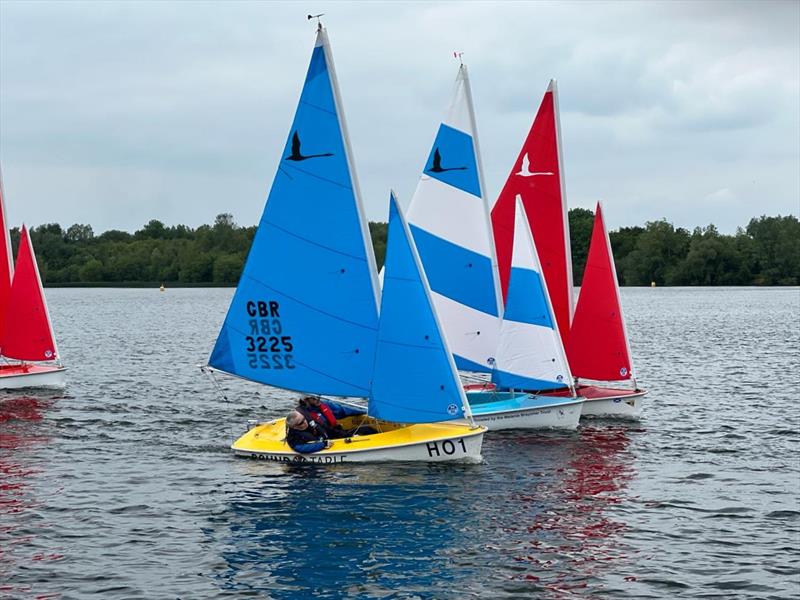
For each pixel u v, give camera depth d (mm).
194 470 25562
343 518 21141
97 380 46094
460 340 32938
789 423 33406
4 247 41156
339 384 26531
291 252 26641
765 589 17359
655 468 26109
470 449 25656
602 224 33438
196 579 17734
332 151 26141
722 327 89312
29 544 19562
